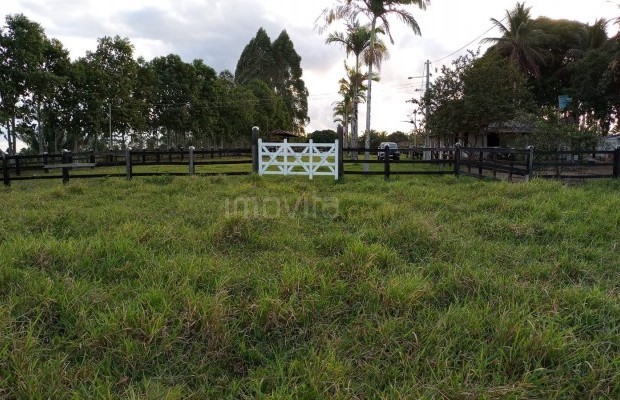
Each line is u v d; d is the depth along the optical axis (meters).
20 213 6.23
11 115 21.12
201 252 4.40
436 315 2.98
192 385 2.38
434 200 7.18
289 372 2.39
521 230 5.23
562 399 2.21
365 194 8.22
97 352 2.56
